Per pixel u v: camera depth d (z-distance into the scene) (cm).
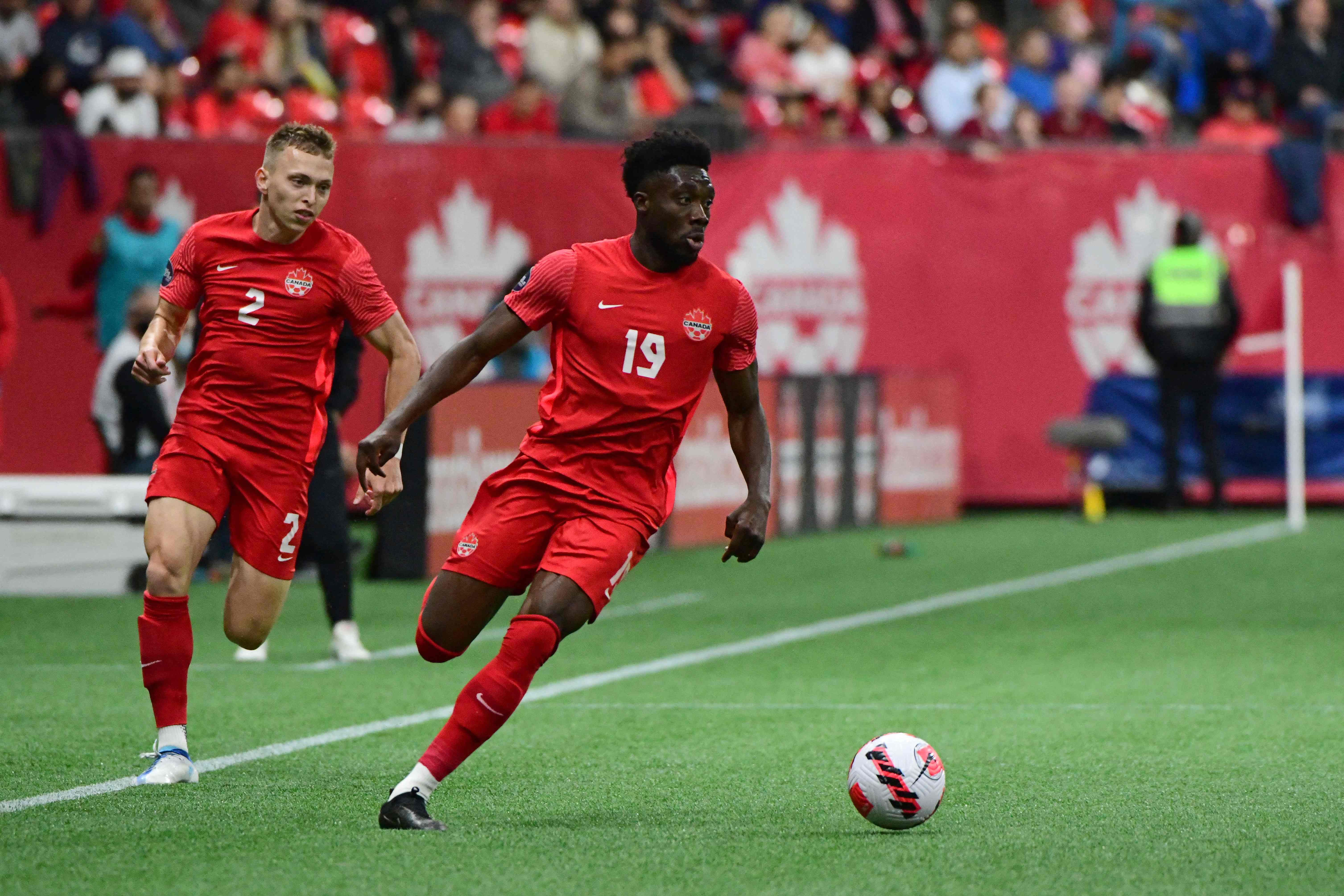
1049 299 5603
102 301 4794
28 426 4838
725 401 1733
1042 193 5584
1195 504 5869
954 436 5591
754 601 3734
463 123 5422
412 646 3072
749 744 2162
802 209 5475
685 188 1619
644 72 5984
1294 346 5253
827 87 6438
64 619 3406
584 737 2211
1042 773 1973
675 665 2870
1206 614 3506
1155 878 1469
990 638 3186
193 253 1884
